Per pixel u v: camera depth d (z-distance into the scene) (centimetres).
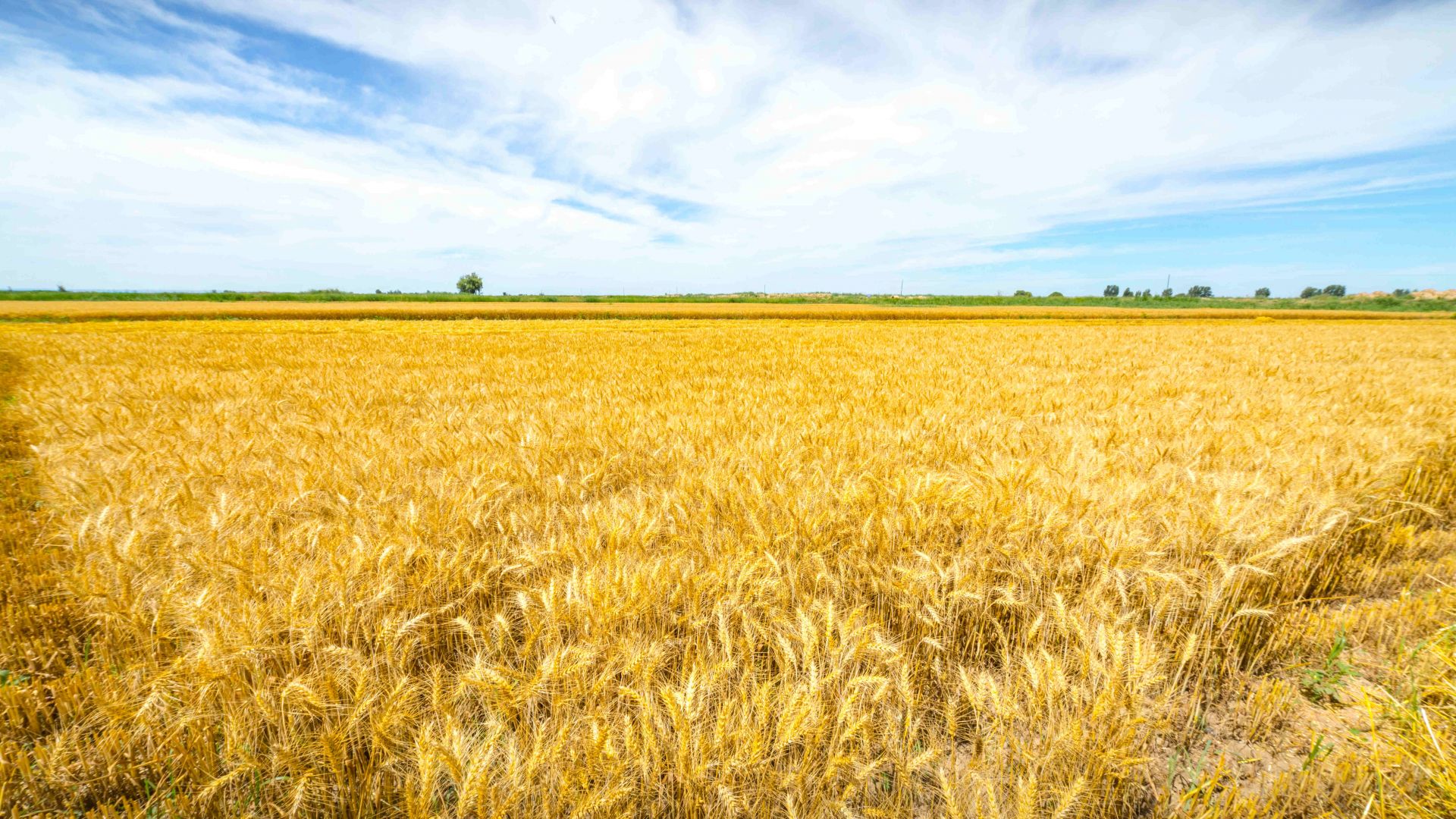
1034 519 301
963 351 1797
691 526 330
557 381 1084
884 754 199
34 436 634
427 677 238
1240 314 6512
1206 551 285
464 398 888
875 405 779
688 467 480
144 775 197
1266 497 351
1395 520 377
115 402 809
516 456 472
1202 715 231
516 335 2700
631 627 234
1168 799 191
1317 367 1299
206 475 438
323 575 252
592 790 168
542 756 168
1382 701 227
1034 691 196
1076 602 265
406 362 1486
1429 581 337
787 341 2273
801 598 265
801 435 550
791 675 216
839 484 400
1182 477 403
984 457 489
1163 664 236
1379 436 507
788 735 171
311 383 1061
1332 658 256
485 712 213
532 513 359
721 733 170
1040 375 1170
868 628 213
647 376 1154
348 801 184
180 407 793
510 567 277
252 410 777
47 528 381
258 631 213
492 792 165
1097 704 182
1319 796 193
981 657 252
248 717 197
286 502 381
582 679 202
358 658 212
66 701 216
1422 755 193
